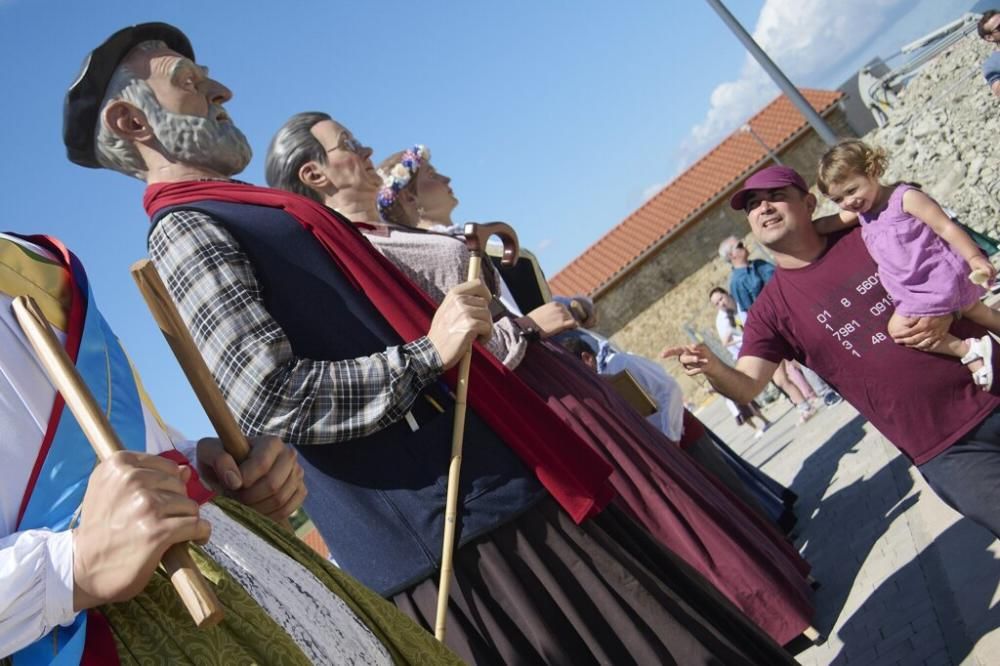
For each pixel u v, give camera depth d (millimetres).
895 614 3879
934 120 11977
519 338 3570
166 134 2613
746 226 28266
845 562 4891
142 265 1790
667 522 3564
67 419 1542
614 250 29734
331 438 2475
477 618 2574
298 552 1779
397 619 1834
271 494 1892
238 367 2445
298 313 2607
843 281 3584
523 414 2682
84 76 2561
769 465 9328
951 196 11695
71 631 1422
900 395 3520
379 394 2488
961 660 3143
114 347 1771
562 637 2580
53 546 1374
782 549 4508
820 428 9492
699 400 28281
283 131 3471
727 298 13570
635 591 2633
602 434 3639
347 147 3459
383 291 2682
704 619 2730
